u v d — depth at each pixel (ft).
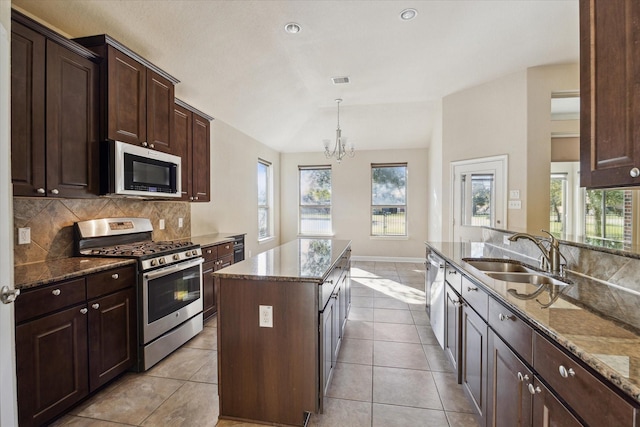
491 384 4.91
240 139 16.93
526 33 10.03
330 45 10.64
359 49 10.95
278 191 23.45
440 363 8.07
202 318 9.93
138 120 8.14
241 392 5.95
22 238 6.59
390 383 7.16
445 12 8.84
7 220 3.85
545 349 3.39
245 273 6.04
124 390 6.81
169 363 8.01
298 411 5.76
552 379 3.26
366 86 14.58
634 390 2.17
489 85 14.02
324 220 23.52
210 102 12.81
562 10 8.82
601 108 3.80
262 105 15.05
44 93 6.03
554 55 11.64
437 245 10.23
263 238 20.52
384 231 22.76
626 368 2.44
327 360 6.37
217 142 14.60
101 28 7.70
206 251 10.59
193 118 11.47
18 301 5.08
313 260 7.53
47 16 6.95
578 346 2.83
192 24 8.64
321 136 21.24
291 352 5.76
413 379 7.32
